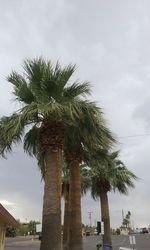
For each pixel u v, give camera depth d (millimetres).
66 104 14133
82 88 15258
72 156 17016
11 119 14344
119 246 47594
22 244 54500
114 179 27250
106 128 15242
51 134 14031
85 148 17203
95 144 15875
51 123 14188
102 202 27609
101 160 17953
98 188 27828
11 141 15039
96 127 14938
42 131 14188
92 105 15023
